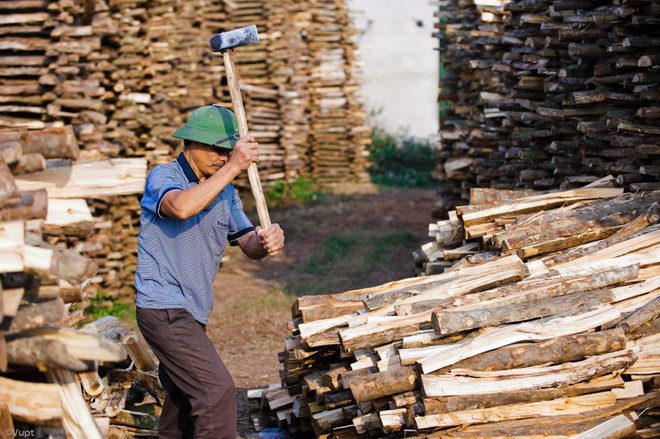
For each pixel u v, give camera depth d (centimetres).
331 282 1062
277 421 551
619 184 602
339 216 1459
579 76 672
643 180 597
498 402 409
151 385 493
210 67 1461
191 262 429
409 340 438
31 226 331
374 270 1119
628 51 605
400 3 2169
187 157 438
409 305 465
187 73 1304
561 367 420
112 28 871
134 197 958
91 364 336
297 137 1650
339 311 495
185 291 427
